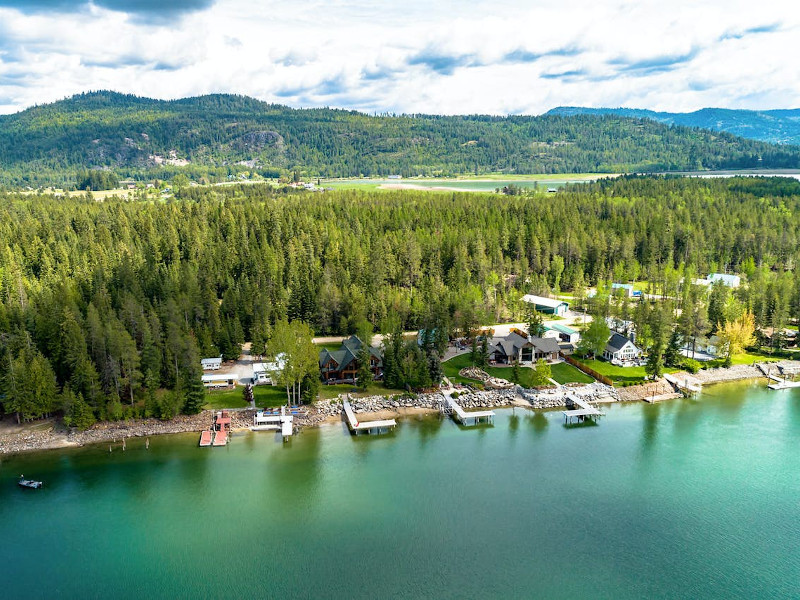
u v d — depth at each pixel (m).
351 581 63.53
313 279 169.38
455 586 62.88
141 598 61.03
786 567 66.81
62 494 79.50
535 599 61.34
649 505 78.56
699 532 73.00
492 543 70.19
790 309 159.00
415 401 109.19
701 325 142.75
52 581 63.59
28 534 71.25
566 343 143.25
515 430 100.88
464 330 146.88
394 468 87.31
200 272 161.12
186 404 100.56
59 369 105.25
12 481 82.44
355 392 112.31
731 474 86.81
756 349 144.75
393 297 158.88
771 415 108.44
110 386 101.19
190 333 123.56
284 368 102.69
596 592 62.50
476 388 115.69
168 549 68.62
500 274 196.12
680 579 64.81
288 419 99.12
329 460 89.38
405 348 122.38
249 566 65.75
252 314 141.12
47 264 169.50
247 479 83.56
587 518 75.50
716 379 126.94
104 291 137.62
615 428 102.19
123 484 81.94
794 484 83.94
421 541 70.25
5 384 95.06
